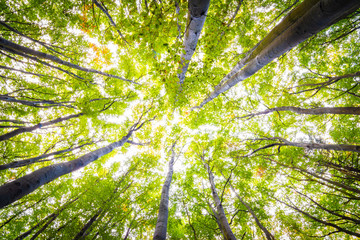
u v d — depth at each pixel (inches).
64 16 251.3
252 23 239.1
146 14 123.6
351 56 290.8
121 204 301.9
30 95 336.8
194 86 285.0
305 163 346.9
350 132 330.6
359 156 308.7
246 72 201.8
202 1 106.5
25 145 335.9
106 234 230.2
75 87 375.6
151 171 424.2
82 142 404.2
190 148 487.8
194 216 349.1
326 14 85.4
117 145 311.6
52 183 335.6
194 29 145.1
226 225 189.8
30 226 287.7
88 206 258.2
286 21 152.7
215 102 389.1
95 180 338.3
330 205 327.9
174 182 435.5
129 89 463.2
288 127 402.6
